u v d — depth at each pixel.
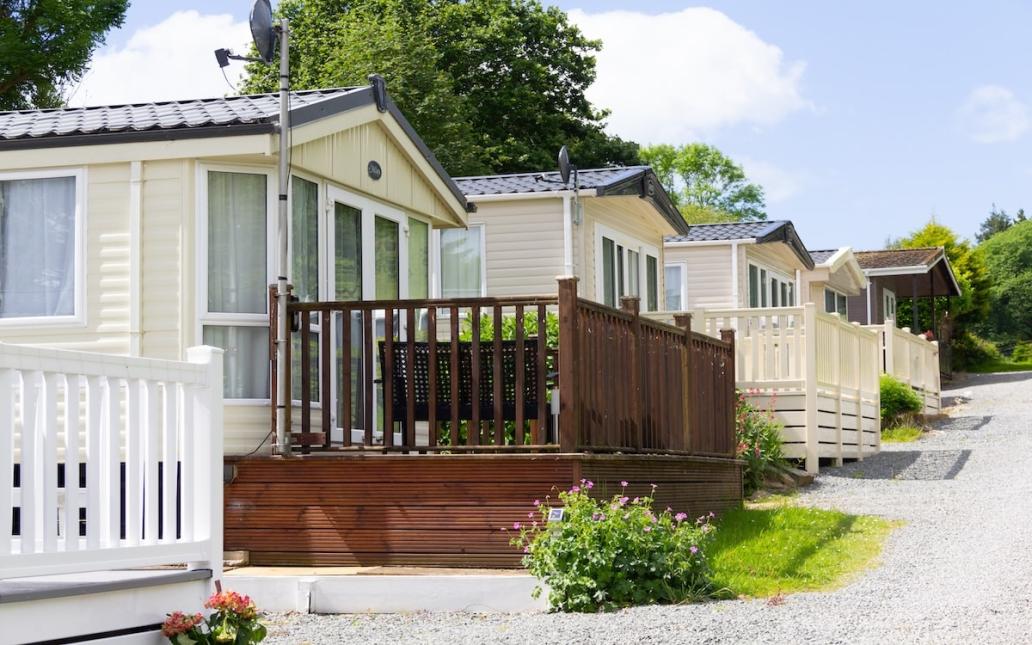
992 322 77.38
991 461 15.98
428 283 12.52
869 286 37.59
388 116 11.16
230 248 9.41
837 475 15.48
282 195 9.15
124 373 5.68
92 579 5.83
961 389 32.97
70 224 9.55
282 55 9.23
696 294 25.80
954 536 10.27
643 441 9.95
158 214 9.34
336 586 8.02
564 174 16.88
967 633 6.42
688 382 11.26
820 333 15.94
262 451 9.27
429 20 37.41
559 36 41.59
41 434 5.22
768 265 27.73
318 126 9.83
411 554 8.59
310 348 9.78
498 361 8.76
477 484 8.53
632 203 19.12
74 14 32.12
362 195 10.93
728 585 8.23
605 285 18.48
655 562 7.96
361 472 8.72
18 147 9.51
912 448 18.55
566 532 7.94
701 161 73.56
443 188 12.53
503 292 17.80
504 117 39.41
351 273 10.72
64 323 9.45
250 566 8.79
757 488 13.98
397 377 9.00
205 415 6.32
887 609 7.30
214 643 5.86
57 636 5.23
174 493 6.05
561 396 8.48
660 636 6.65
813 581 8.50
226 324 9.34
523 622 7.35
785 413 15.54
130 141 9.30
